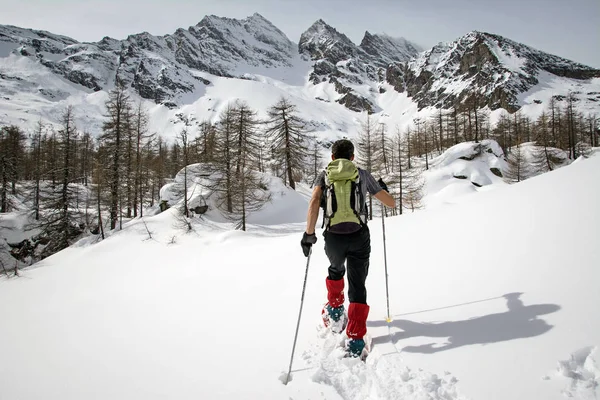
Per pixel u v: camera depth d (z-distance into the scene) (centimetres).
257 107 19762
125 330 457
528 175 5366
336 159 302
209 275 848
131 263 2198
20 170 5012
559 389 185
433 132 7744
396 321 311
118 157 3297
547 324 238
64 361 355
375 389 221
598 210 361
